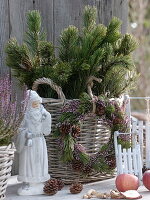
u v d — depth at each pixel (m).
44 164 2.35
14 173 2.66
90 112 2.42
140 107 4.71
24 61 2.45
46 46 2.46
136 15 4.82
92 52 2.46
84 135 2.44
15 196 2.32
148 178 2.37
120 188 2.34
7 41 2.62
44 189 2.33
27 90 2.36
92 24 2.55
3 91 2.28
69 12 2.74
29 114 2.33
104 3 2.81
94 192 2.33
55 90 2.42
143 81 4.79
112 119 2.44
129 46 2.54
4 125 2.20
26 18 2.65
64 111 2.40
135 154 2.48
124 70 2.53
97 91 2.53
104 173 2.53
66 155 2.38
